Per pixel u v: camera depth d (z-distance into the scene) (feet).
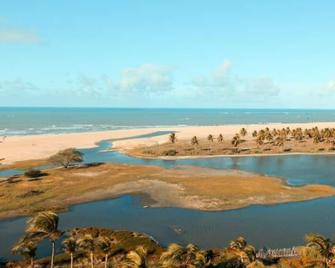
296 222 258.98
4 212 276.82
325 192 331.98
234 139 617.62
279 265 174.70
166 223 257.75
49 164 454.81
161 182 362.53
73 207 293.23
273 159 526.16
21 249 170.91
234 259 173.17
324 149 594.24
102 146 636.07
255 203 299.99
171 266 137.49
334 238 222.89
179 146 622.13
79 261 189.78
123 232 229.66
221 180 371.15
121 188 341.21
